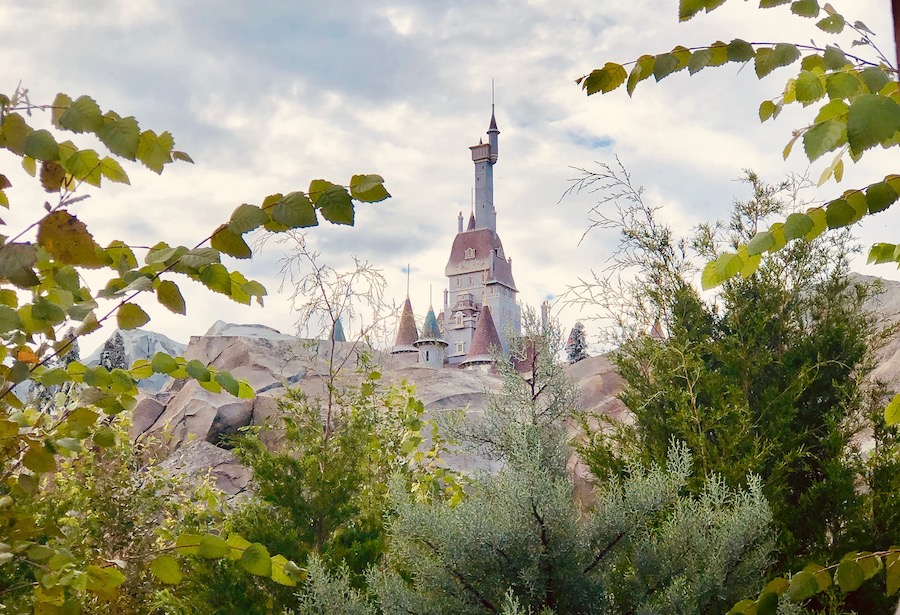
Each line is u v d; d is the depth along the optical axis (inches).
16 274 83.6
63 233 86.8
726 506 240.1
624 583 218.5
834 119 73.0
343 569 231.8
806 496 266.5
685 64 81.1
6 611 99.3
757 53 79.4
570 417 273.3
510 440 253.0
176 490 354.3
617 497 221.1
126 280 89.0
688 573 209.6
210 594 236.7
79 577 94.7
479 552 203.5
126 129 81.7
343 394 322.7
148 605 284.7
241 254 84.8
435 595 209.8
